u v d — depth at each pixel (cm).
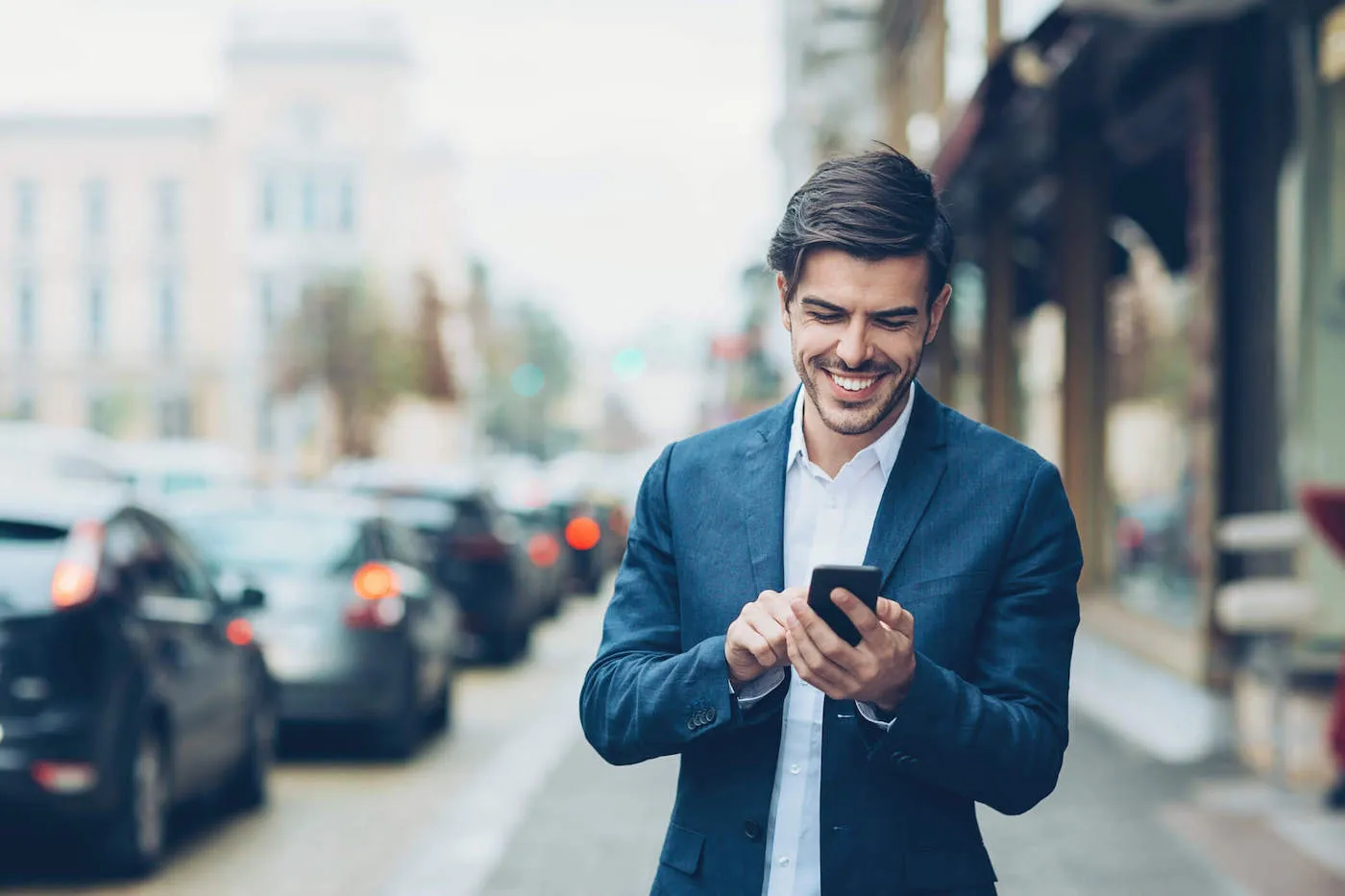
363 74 7156
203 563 862
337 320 5425
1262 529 840
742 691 239
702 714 237
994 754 228
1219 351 935
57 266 7238
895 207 234
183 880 717
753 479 253
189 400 7194
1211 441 938
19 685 666
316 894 688
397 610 1055
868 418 240
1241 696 941
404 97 7194
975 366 1738
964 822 244
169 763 745
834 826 238
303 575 1044
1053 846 719
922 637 238
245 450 7106
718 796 246
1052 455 1395
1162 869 675
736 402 4362
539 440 9781
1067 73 1075
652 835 785
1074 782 864
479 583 1631
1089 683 1248
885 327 237
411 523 1634
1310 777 865
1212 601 943
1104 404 1295
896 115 2158
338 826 845
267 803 912
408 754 1069
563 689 1480
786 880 242
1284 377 911
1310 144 887
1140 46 1007
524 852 749
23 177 7244
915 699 225
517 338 9000
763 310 3872
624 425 14475
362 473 1741
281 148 7144
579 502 2761
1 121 7225
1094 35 955
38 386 7238
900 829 238
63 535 696
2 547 685
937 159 1359
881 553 242
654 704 240
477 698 1411
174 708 745
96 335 7238
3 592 672
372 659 1034
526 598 1709
